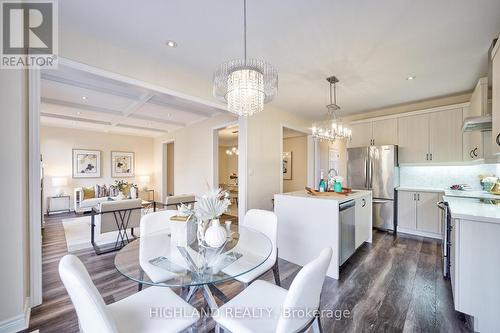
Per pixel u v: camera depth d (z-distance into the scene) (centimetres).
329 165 573
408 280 239
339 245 249
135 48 246
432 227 380
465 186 360
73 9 186
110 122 614
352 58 264
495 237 162
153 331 109
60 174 659
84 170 700
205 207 151
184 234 166
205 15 193
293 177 700
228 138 868
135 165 812
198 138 592
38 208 195
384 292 216
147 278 142
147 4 180
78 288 86
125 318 118
